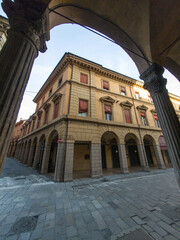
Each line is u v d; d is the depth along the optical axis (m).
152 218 3.26
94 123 10.16
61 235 2.66
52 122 10.33
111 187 6.39
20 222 3.15
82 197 4.94
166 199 4.58
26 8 2.26
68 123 8.94
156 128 14.59
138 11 3.77
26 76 2.09
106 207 4.01
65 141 8.53
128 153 16.39
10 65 1.87
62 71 12.26
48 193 5.43
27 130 20.73
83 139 9.17
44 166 10.15
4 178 8.35
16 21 2.23
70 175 7.80
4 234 2.67
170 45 4.09
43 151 11.45
